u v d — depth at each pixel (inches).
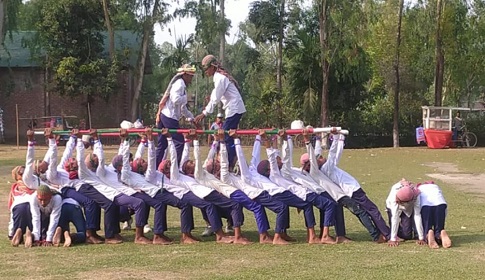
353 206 368.8
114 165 381.4
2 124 1435.8
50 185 371.9
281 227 366.9
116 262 317.1
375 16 1331.2
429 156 1059.3
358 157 1047.6
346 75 1387.8
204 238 387.5
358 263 310.2
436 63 1411.2
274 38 1480.1
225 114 400.2
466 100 1931.6
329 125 1439.5
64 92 1373.0
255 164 383.6
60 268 304.5
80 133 377.7
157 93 1665.8
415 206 359.6
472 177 741.3
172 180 370.9
